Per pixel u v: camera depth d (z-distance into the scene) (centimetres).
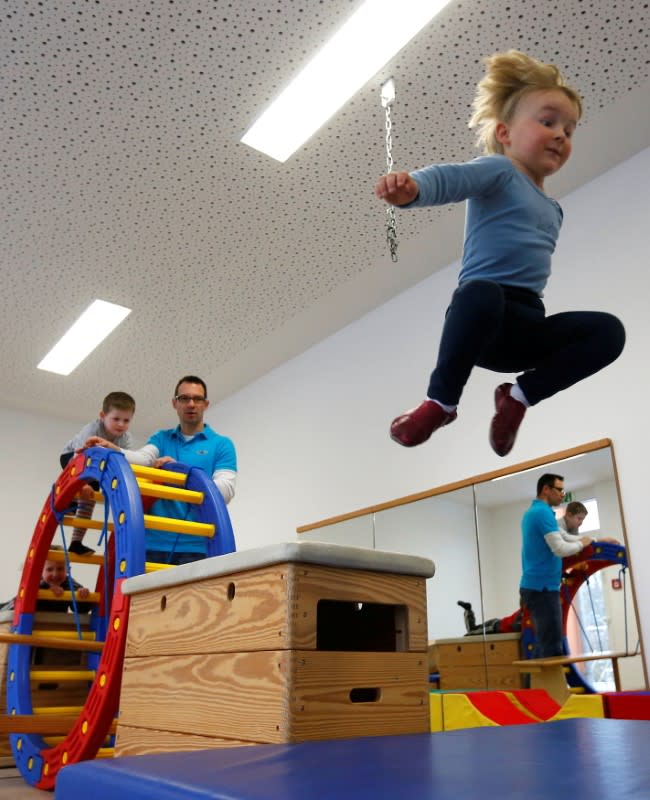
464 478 321
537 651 273
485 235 121
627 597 248
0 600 465
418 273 361
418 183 108
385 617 120
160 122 256
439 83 241
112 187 290
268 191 293
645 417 259
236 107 250
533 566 283
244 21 218
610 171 295
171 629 124
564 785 53
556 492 282
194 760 68
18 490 499
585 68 238
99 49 226
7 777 235
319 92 246
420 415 117
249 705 101
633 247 278
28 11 212
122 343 422
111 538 267
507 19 219
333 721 99
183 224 314
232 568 110
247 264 345
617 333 120
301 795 50
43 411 522
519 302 119
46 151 270
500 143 131
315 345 436
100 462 216
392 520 352
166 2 211
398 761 67
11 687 244
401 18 218
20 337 411
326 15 216
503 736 91
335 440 402
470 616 302
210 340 423
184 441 259
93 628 277
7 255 335
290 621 99
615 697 199
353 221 313
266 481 450
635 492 255
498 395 130
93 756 182
